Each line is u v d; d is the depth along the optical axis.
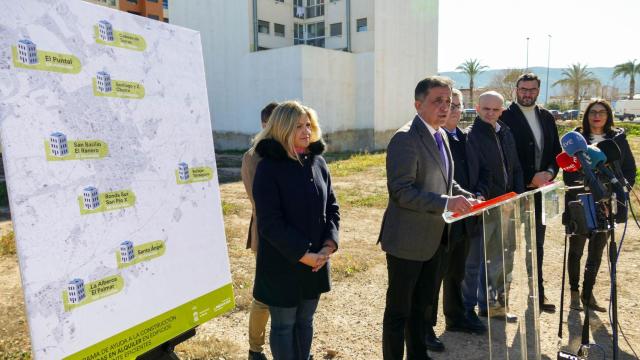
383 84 29.47
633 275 5.29
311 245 2.67
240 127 29.80
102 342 1.96
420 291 3.16
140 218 2.15
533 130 4.34
